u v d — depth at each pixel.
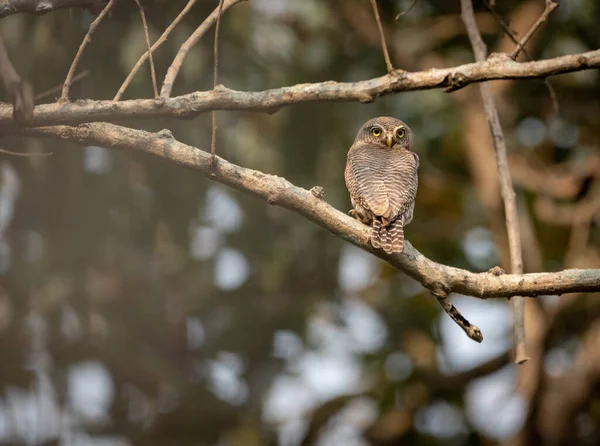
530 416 15.38
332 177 15.55
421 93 15.34
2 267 15.33
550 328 15.20
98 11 8.06
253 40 14.80
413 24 15.69
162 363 16.45
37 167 14.28
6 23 13.21
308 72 15.49
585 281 6.78
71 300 15.34
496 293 6.96
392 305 17.42
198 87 13.59
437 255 16.70
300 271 16.97
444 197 17.11
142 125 13.49
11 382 15.76
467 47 15.56
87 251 15.09
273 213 16.45
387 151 9.80
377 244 7.01
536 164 16.28
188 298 16.39
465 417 16.80
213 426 16.75
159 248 15.72
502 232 15.27
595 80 15.95
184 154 7.12
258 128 15.09
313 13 15.28
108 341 15.85
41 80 13.11
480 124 15.80
